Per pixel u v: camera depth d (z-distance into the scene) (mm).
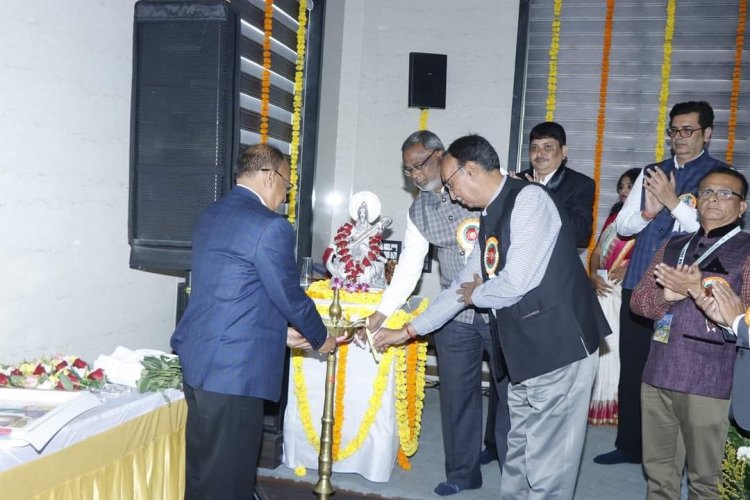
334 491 3111
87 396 2172
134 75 2896
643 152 5188
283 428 3566
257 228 2281
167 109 2883
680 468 2746
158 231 2920
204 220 2381
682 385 2512
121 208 3047
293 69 4871
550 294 2484
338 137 5508
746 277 2424
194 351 2303
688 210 3205
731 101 5016
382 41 5453
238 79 2975
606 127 5234
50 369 2361
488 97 5316
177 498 2525
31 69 2521
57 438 1961
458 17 5344
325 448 2967
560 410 2545
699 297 2387
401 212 5453
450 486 3324
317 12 4949
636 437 3836
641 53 5160
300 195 4988
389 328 3145
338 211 5527
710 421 2488
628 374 3826
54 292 2705
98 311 2957
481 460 3756
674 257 2617
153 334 3357
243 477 2359
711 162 3400
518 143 5320
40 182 2600
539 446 2578
